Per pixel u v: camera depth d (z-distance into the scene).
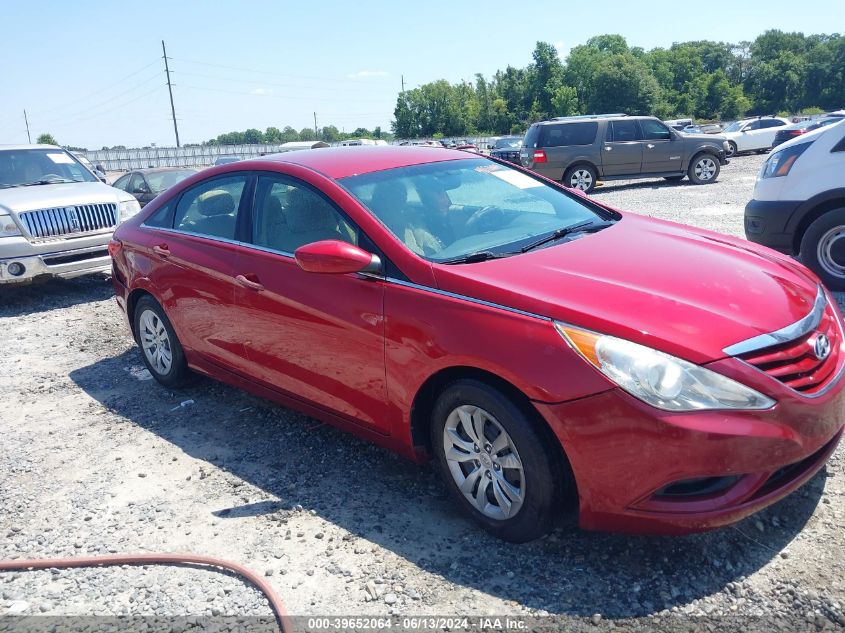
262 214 3.98
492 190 3.99
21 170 8.96
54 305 8.09
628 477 2.53
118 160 64.00
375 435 3.43
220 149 68.00
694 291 2.87
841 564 2.64
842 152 5.94
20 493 3.74
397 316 3.11
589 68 97.88
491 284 2.92
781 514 2.97
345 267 3.17
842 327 3.11
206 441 4.20
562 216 3.93
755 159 26.31
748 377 2.50
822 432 2.64
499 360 2.73
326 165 3.88
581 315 2.66
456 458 3.06
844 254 6.07
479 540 3.00
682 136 17.34
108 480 3.81
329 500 3.42
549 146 17.36
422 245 3.35
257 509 3.40
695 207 12.12
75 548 3.19
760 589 2.55
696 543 2.83
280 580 2.84
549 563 2.80
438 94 100.94
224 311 4.09
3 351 6.34
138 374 5.49
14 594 2.91
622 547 2.85
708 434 2.42
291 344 3.69
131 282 4.93
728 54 123.00
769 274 3.15
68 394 5.16
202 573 2.96
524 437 2.71
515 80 102.62
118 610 2.76
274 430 4.27
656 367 2.48
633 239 3.53
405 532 3.10
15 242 7.68
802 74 118.19
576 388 2.56
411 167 3.96
